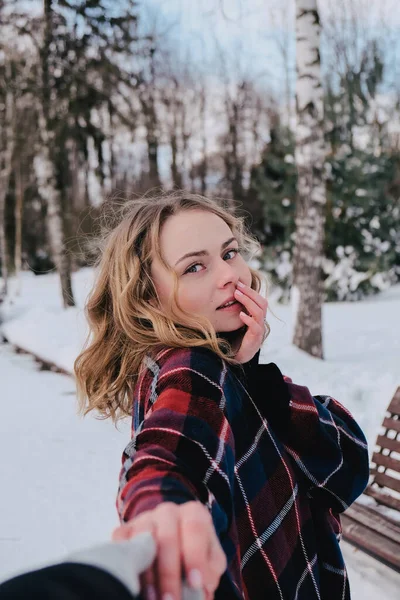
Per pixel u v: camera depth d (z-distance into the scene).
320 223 6.53
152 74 18.09
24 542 2.76
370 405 4.46
